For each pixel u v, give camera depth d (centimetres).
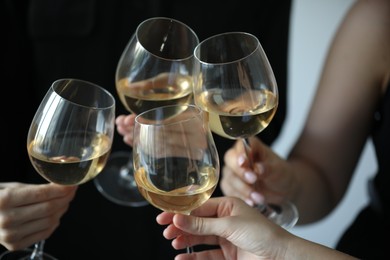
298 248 64
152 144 61
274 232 64
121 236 101
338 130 100
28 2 110
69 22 109
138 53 78
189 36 79
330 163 100
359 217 99
